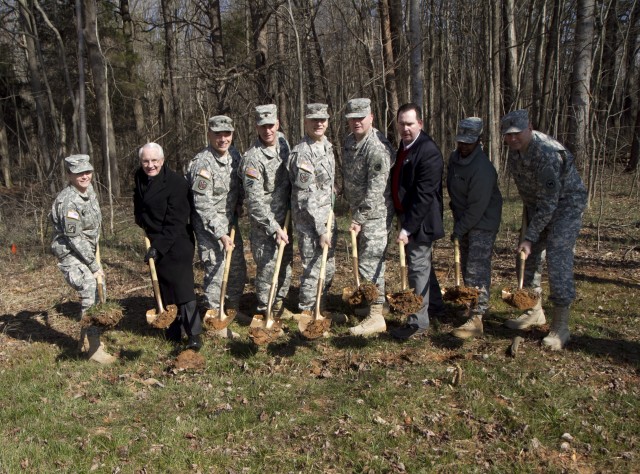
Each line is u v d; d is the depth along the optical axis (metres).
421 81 7.15
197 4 14.07
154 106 24.16
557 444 3.45
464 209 4.85
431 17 17.52
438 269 7.30
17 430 3.77
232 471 3.30
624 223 10.06
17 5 14.59
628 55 15.66
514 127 4.41
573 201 4.52
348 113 4.71
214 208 4.97
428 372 4.35
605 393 3.96
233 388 4.28
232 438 3.62
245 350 4.89
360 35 14.80
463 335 4.95
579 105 10.99
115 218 12.50
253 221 5.09
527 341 4.84
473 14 17.36
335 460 3.38
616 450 3.37
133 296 6.71
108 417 3.93
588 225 10.02
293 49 12.31
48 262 8.74
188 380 4.43
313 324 4.37
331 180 4.88
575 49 10.79
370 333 5.11
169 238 4.64
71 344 5.31
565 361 4.45
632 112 19.42
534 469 3.23
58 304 6.54
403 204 4.82
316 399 4.07
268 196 5.09
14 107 22.36
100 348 4.82
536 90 16.27
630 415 3.69
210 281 5.20
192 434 3.66
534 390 4.02
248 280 7.01
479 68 18.86
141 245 9.65
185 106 19.16
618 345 4.71
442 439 3.54
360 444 3.49
